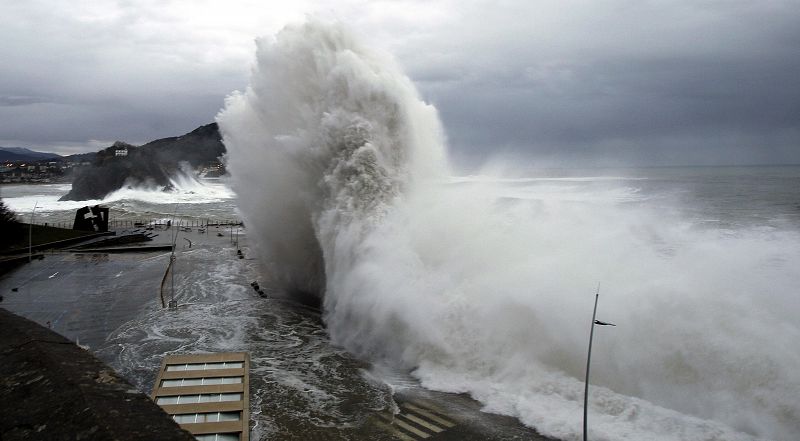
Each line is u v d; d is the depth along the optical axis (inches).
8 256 2417.6
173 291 1683.1
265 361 1056.8
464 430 767.1
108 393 209.0
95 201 7721.5
